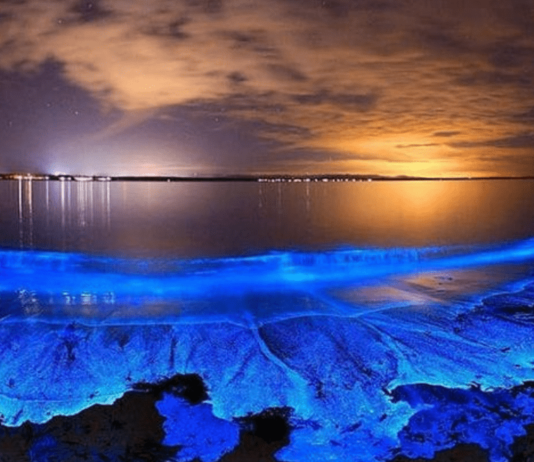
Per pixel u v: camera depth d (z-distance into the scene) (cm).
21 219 970
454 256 675
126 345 382
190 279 575
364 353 366
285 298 502
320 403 296
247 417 281
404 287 538
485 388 312
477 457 243
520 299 492
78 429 269
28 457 244
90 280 571
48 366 344
